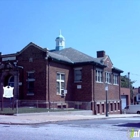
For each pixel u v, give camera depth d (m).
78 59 38.03
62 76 35.25
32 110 26.91
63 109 31.09
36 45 33.22
